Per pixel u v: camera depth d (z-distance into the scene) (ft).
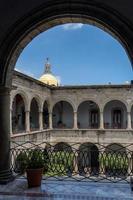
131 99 99.66
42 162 24.48
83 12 24.36
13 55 25.90
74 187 23.45
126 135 99.30
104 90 101.86
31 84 86.89
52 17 25.04
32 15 25.02
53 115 116.57
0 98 25.40
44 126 107.55
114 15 23.80
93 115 113.60
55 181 25.26
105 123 111.45
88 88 102.94
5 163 25.27
